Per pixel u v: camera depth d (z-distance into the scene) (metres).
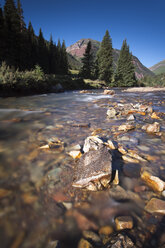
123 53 50.94
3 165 2.38
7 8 28.81
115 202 1.71
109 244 1.21
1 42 25.44
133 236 1.29
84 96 14.81
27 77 14.23
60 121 5.31
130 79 49.53
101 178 1.95
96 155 2.35
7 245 1.21
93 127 4.63
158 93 18.16
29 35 37.84
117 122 5.25
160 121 5.38
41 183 1.98
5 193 1.76
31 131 4.16
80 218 1.49
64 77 28.05
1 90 11.64
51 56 47.84
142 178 2.17
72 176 2.15
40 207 1.60
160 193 1.85
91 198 1.76
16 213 1.51
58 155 2.76
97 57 48.91
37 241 1.25
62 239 1.28
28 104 9.08
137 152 2.98
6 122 5.00
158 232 1.34
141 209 1.61
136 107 7.74
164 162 2.62
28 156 2.70
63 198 1.74
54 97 13.41
